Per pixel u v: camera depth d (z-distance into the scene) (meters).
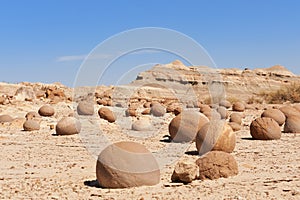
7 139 20.44
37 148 17.73
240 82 76.75
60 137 21.22
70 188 10.48
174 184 10.57
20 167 13.55
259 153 16.09
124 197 9.40
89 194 9.77
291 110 28.28
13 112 34.78
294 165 13.50
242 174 11.86
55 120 29.48
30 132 23.33
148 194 9.61
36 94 45.66
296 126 23.06
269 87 78.19
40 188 10.52
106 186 10.40
